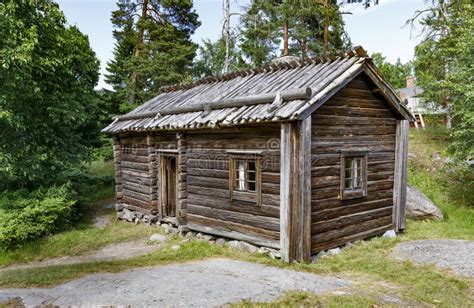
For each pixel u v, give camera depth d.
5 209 8.95
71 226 10.28
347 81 6.89
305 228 6.29
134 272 6.03
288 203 6.23
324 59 7.79
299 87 6.85
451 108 13.80
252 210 7.12
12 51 8.98
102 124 19.44
